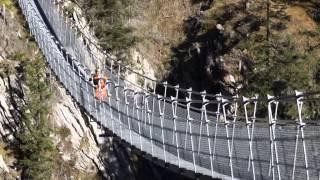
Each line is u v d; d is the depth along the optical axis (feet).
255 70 130.62
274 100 65.31
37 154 125.59
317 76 127.13
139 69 166.50
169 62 170.71
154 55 173.37
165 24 180.96
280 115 116.26
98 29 168.35
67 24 144.66
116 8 171.94
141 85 164.55
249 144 70.85
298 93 61.41
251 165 72.02
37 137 125.70
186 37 174.91
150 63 171.12
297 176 64.90
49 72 134.51
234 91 145.18
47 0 151.94
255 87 125.08
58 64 126.31
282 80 121.19
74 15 163.53
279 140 66.08
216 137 79.36
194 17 177.78
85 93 115.03
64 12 155.22
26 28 142.72
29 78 130.52
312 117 113.80
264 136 70.08
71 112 135.85
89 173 136.15
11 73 132.46
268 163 69.26
